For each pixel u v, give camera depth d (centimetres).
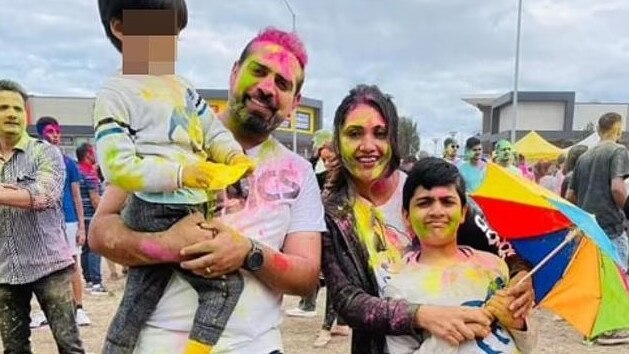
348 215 217
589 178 581
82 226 600
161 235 174
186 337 178
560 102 4266
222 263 173
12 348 362
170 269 179
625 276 210
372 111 218
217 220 181
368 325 207
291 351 532
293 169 204
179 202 176
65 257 368
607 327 207
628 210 546
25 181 353
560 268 213
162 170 165
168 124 174
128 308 179
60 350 369
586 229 195
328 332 554
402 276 214
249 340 179
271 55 197
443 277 210
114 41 183
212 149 189
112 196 188
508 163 847
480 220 226
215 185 167
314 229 203
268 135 205
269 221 193
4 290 356
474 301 206
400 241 221
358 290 212
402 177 232
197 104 188
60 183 361
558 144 3697
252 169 181
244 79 197
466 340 198
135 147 170
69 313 369
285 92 199
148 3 174
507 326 204
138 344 180
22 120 356
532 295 208
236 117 200
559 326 620
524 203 213
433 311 201
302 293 196
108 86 173
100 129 168
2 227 351
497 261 216
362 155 217
